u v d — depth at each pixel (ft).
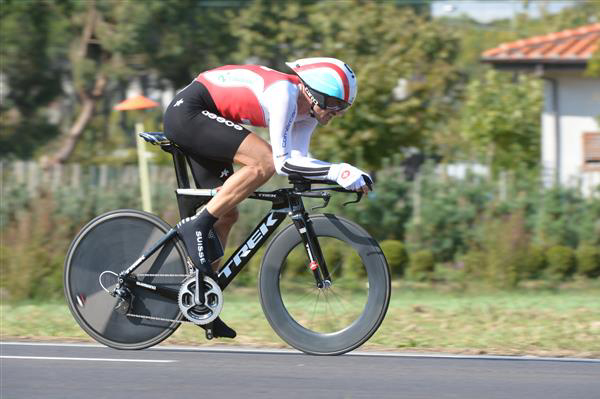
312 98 29.89
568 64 102.42
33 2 127.44
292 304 31.99
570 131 105.50
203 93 29.94
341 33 107.45
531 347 37.45
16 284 61.16
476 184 80.38
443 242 77.61
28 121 138.41
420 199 79.20
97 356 32.73
